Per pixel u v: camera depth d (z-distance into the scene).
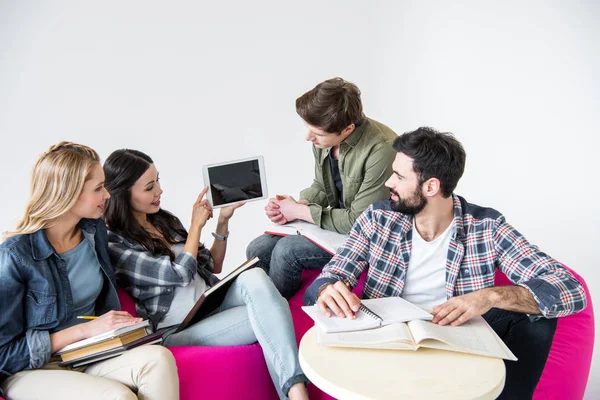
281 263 2.58
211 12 4.18
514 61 4.36
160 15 4.13
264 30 4.26
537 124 4.34
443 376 1.55
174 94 4.21
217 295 2.22
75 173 1.92
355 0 4.30
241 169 2.60
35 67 4.02
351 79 4.39
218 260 2.69
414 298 2.09
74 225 2.04
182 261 2.32
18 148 4.05
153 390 1.83
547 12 4.29
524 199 4.15
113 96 4.13
